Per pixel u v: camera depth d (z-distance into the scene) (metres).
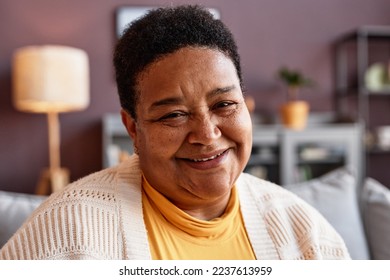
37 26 3.13
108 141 2.95
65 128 3.21
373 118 3.53
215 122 0.73
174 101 0.71
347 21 3.49
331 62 3.49
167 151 0.73
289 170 3.02
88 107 3.22
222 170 0.76
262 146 3.01
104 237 0.76
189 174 0.75
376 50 3.50
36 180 3.19
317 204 1.49
